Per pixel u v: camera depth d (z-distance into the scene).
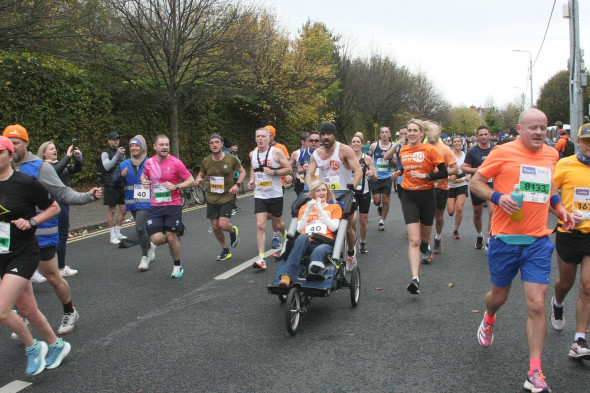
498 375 3.74
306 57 28.03
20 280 3.75
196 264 7.64
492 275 3.87
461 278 6.52
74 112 15.21
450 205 9.08
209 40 17.17
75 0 12.96
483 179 3.82
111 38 15.62
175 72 17.17
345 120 40.38
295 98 26.86
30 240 3.88
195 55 17.42
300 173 9.57
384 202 10.09
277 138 29.36
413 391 3.53
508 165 3.72
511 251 3.68
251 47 18.77
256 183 7.33
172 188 6.62
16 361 4.23
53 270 4.70
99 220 11.83
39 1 11.59
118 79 17.11
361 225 8.13
